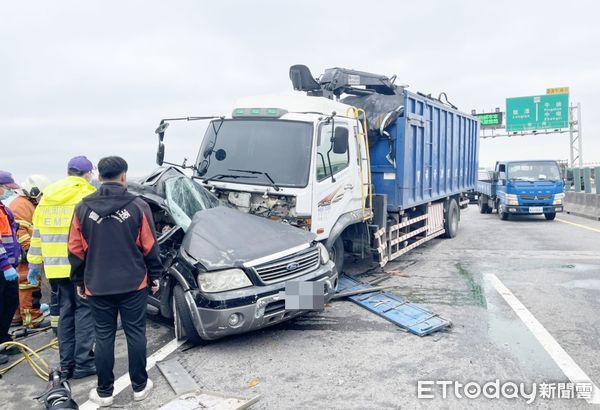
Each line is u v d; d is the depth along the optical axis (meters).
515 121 37.69
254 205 6.75
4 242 5.49
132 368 4.19
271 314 5.21
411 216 9.90
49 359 5.31
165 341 5.64
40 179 6.57
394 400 4.06
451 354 4.98
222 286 5.09
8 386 4.68
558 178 17.91
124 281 4.05
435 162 10.55
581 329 5.61
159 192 6.27
